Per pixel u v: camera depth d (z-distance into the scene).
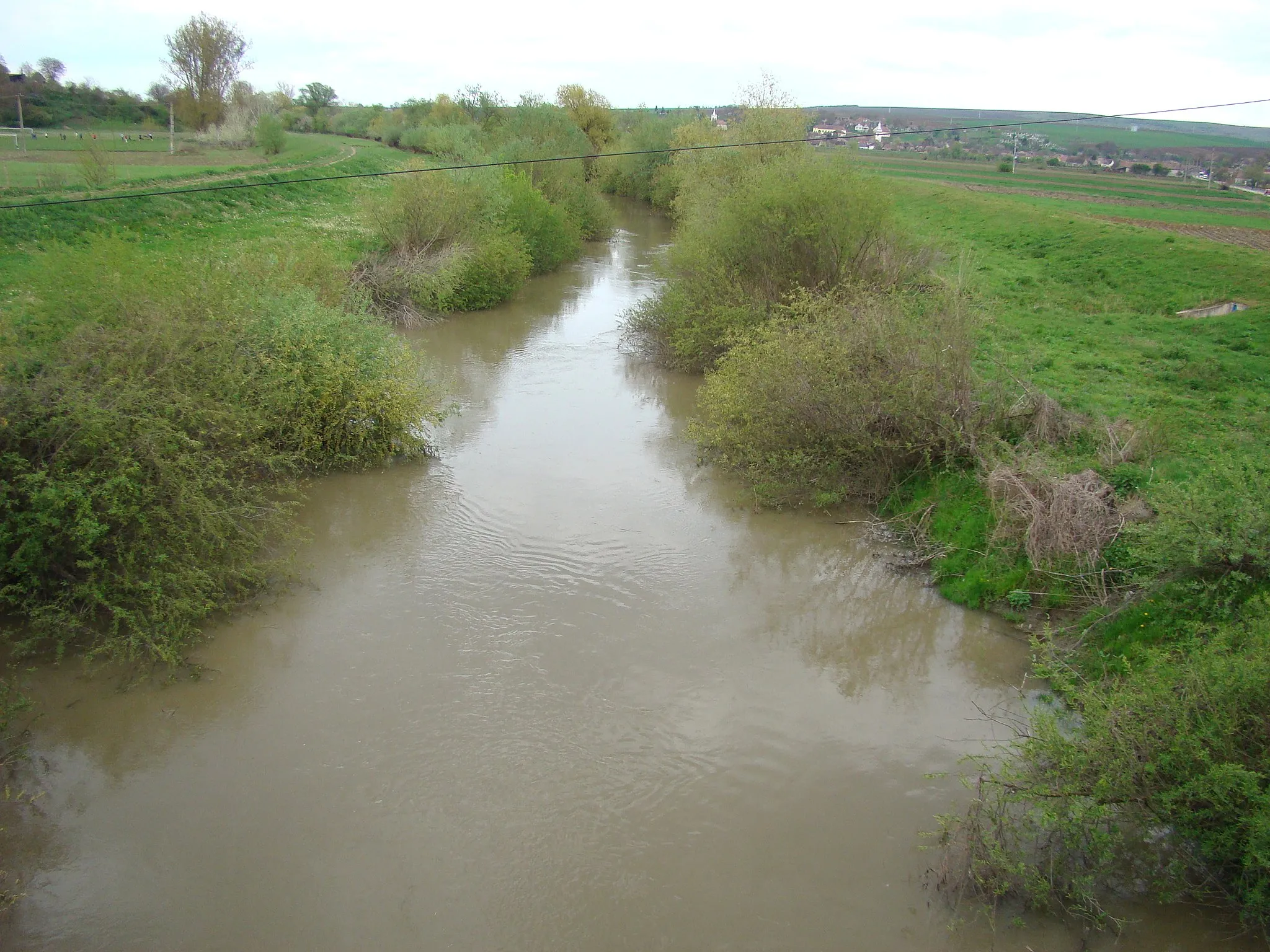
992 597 9.22
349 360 12.52
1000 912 5.60
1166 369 13.72
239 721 7.38
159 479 8.72
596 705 7.62
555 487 12.16
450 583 9.62
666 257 21.84
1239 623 6.70
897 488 11.31
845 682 8.05
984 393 11.51
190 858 6.01
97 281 10.32
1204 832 5.39
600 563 10.09
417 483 12.23
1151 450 10.11
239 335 11.27
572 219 31.02
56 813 6.40
